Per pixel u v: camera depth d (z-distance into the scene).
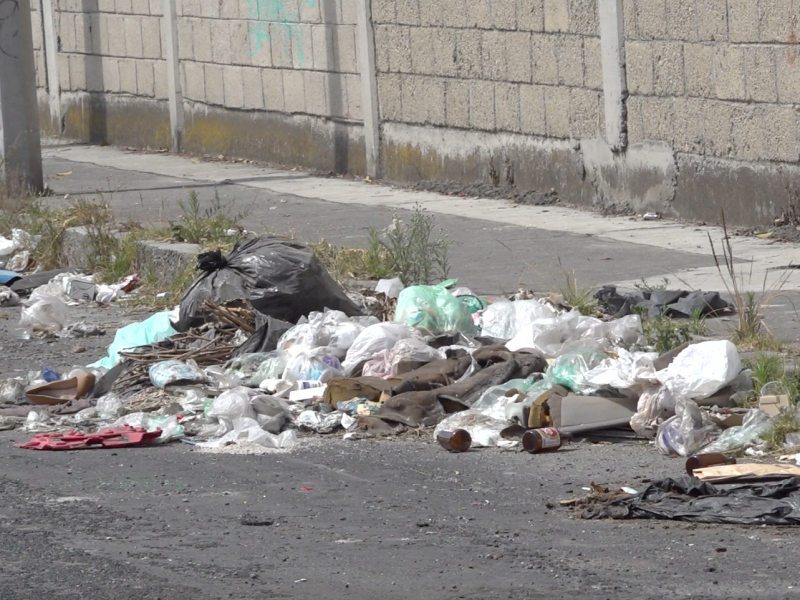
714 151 39.41
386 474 18.48
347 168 54.31
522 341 23.92
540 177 45.69
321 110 55.25
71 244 38.84
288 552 15.12
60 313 30.94
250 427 20.84
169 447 20.42
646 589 13.67
